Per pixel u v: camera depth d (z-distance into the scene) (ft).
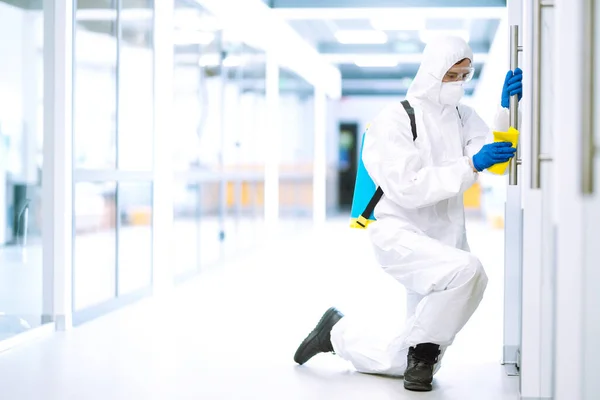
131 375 12.76
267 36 33.73
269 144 37.58
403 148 11.44
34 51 16.76
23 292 16.38
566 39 7.60
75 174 17.84
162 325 17.49
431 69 11.48
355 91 71.72
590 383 7.06
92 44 18.72
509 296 13.39
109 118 19.77
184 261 25.49
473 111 12.48
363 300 21.20
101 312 19.16
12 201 15.97
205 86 27.43
